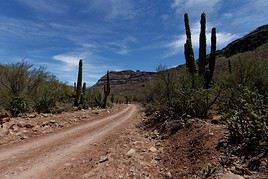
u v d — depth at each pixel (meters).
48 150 12.55
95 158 10.55
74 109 32.00
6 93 23.39
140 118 25.06
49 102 27.30
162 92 19.05
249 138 7.89
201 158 8.31
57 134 16.83
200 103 14.05
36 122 18.94
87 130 18.39
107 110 37.53
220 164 7.38
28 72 25.97
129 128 18.59
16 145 13.81
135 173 8.53
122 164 9.34
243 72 15.84
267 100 8.95
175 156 9.57
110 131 17.70
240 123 8.38
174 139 11.71
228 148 8.02
